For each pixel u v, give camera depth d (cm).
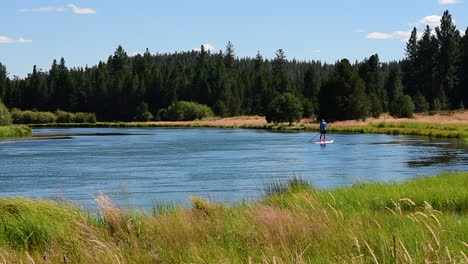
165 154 4597
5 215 1075
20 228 1044
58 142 6475
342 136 6938
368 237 943
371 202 1667
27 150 5166
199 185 2667
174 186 2645
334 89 10156
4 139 7219
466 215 1433
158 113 14950
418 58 14738
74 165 3762
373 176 2898
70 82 17338
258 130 9269
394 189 1817
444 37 14238
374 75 13612
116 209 1134
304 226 1015
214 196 2267
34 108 16250
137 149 5200
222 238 997
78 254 892
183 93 16738
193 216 1227
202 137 7238
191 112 14300
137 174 3192
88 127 12888
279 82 15662
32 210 1103
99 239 988
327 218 1088
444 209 1620
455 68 13938
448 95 13888
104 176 3114
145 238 990
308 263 805
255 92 16262
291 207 1438
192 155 4469
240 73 18912
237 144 5753
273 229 1003
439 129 7131
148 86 16850
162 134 8300
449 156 3997
